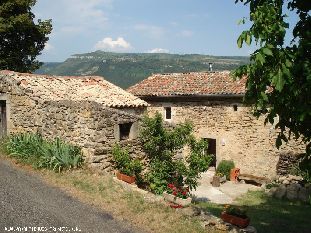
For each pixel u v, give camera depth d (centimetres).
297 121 533
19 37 2397
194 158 1033
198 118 1677
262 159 1544
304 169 560
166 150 1059
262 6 505
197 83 1752
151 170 1049
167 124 1123
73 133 1052
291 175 1431
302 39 509
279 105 530
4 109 1314
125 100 1385
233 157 1606
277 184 1392
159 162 1024
